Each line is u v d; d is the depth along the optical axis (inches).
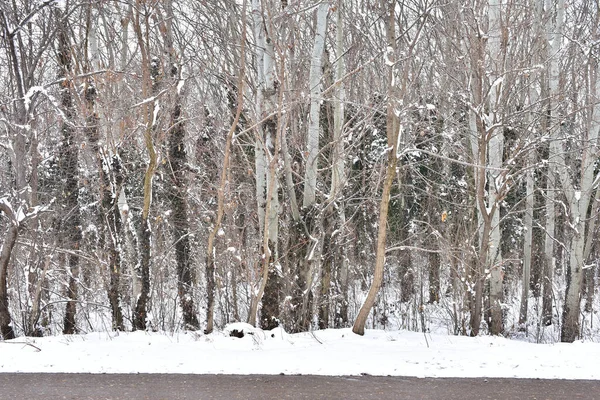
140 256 569.0
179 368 345.7
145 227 520.1
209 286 473.1
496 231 577.9
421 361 363.3
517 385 309.6
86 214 647.1
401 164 797.2
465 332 551.5
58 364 355.6
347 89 748.0
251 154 711.7
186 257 592.7
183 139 582.2
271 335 449.1
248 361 362.0
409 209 852.0
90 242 644.1
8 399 284.5
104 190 559.2
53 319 663.1
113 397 287.1
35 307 518.3
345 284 651.5
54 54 600.4
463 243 594.9
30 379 322.7
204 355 378.3
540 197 879.7
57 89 569.3
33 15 495.8
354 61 693.9
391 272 941.2
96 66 580.7
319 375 332.2
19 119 499.2
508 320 800.9
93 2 522.0
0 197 505.7
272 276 504.7
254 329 445.1
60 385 309.4
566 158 636.1
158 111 508.1
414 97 621.9
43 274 528.4
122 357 371.9
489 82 546.3
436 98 716.7
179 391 297.1
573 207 567.5
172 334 460.8
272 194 507.5
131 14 467.5
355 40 740.0
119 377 327.0
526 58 552.7
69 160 570.9
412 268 768.3
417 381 318.7
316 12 561.6
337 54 569.0
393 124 456.4
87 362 359.9
